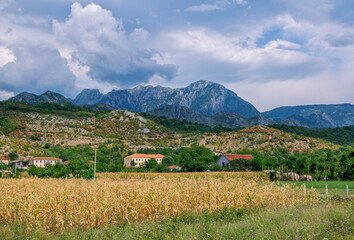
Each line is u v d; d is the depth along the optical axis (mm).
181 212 20172
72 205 19719
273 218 14992
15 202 20641
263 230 12680
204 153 132375
